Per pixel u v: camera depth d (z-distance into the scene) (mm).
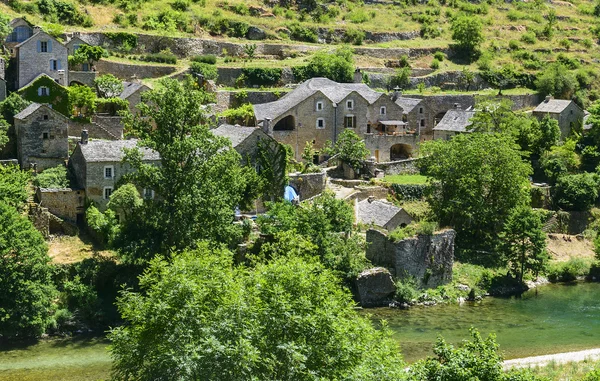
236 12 167000
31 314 69625
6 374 61781
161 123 79500
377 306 82812
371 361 44906
